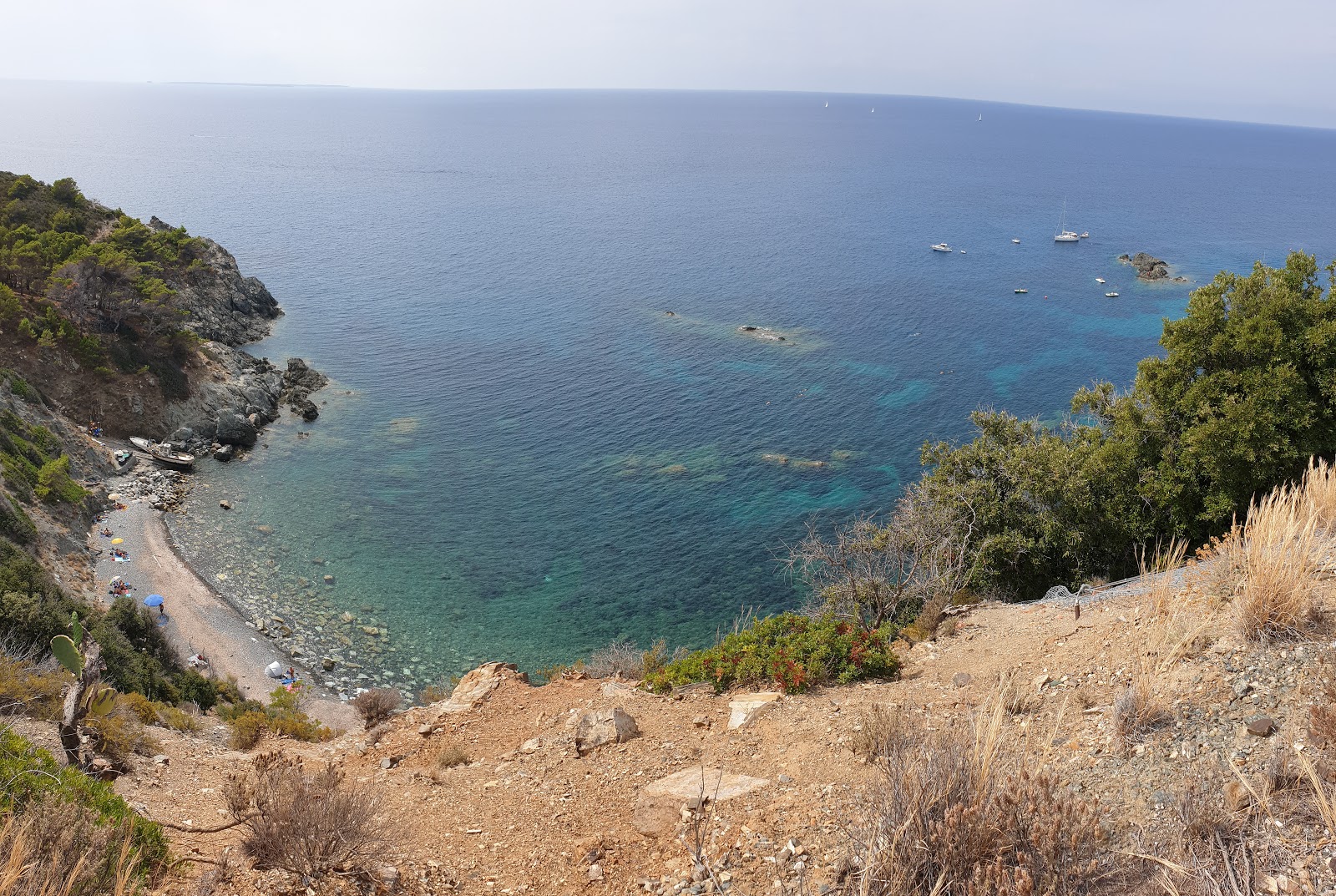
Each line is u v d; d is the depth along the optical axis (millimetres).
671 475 67812
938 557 25859
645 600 51719
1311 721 7344
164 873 9484
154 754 15859
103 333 66875
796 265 149125
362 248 153000
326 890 9062
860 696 13055
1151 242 174500
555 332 107188
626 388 87188
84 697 14078
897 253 160250
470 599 51312
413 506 61938
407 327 106312
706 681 15938
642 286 132625
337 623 48000
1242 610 9773
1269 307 24703
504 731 16719
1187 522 25203
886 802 7426
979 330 109625
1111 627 12219
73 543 48094
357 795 10641
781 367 94750
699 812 10008
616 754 13344
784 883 7926
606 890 9164
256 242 152125
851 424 78312
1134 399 27688
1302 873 5871
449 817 12219
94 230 83750
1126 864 6418
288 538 56281
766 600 51781
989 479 28469
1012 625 15219
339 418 76812
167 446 64625
